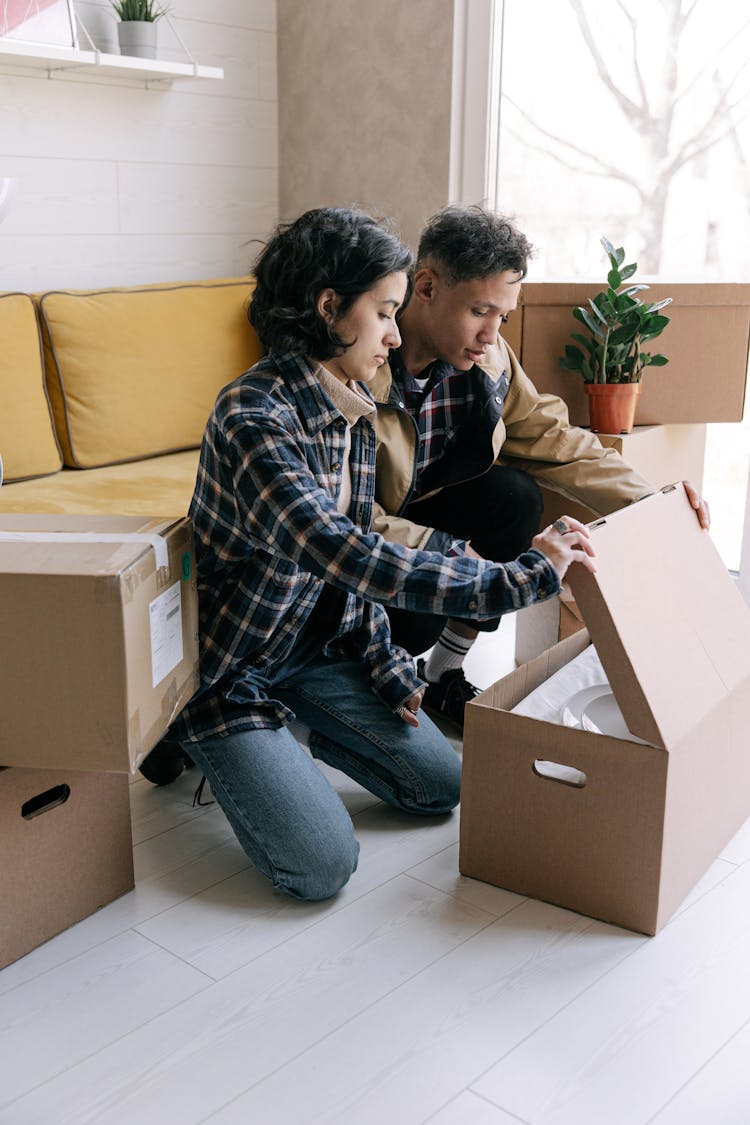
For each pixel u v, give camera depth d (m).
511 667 2.59
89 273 3.04
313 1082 1.30
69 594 1.31
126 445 2.71
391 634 2.14
